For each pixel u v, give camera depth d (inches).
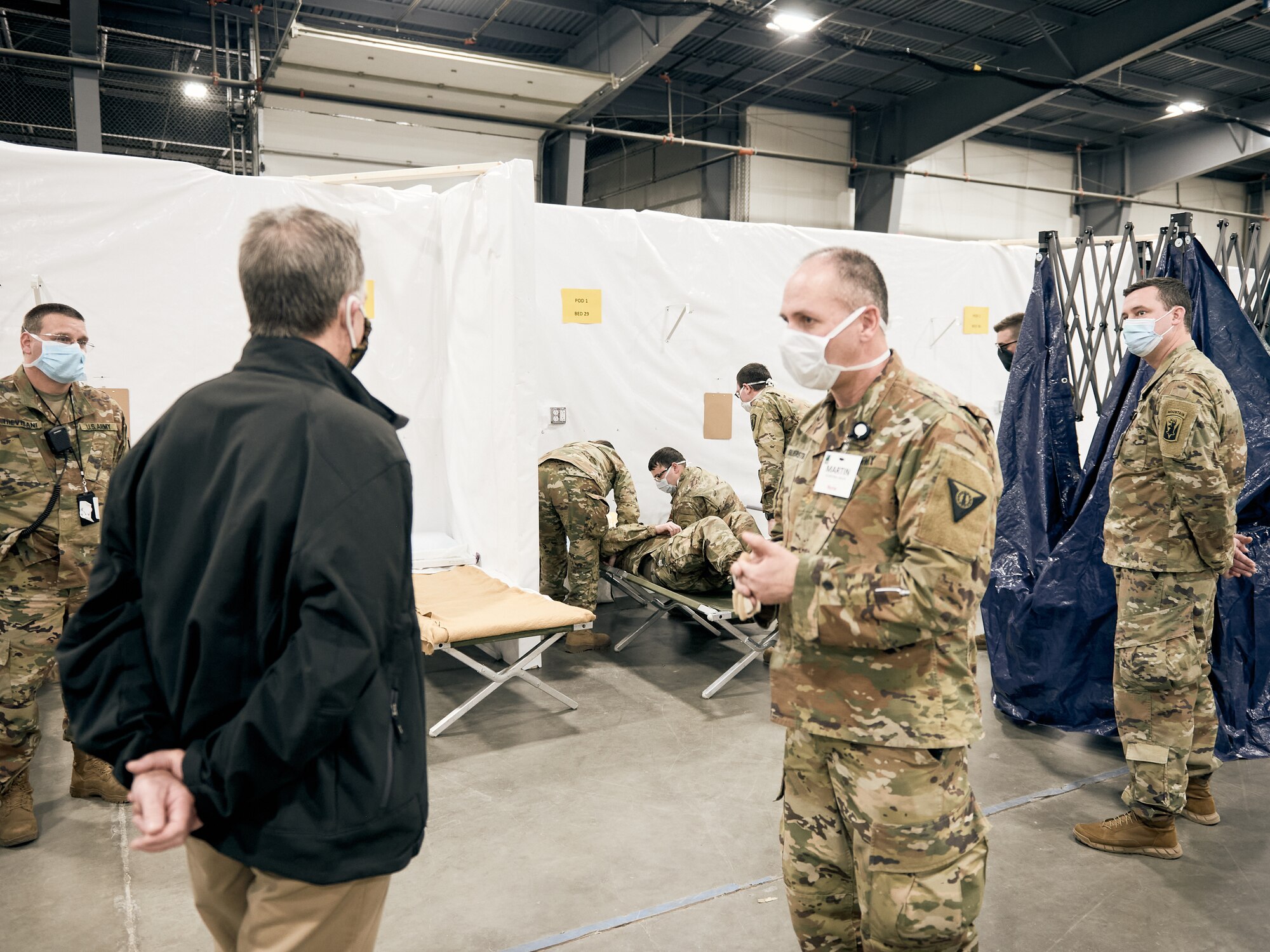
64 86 267.0
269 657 41.3
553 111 305.7
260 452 40.9
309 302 44.0
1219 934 84.4
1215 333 124.0
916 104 381.1
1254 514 124.9
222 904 46.0
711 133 384.2
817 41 318.7
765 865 96.7
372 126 296.4
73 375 100.4
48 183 138.9
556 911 87.9
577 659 169.9
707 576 158.1
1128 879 94.1
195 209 148.7
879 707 54.9
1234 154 411.8
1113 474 104.7
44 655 100.3
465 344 162.6
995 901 89.8
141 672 43.1
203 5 269.0
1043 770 122.0
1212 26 296.4
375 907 45.1
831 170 406.6
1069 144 459.2
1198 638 97.7
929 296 215.3
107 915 87.1
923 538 51.0
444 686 154.0
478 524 162.6
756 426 160.2
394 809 42.9
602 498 169.0
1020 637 134.5
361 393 45.6
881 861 55.1
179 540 41.9
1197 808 107.0
